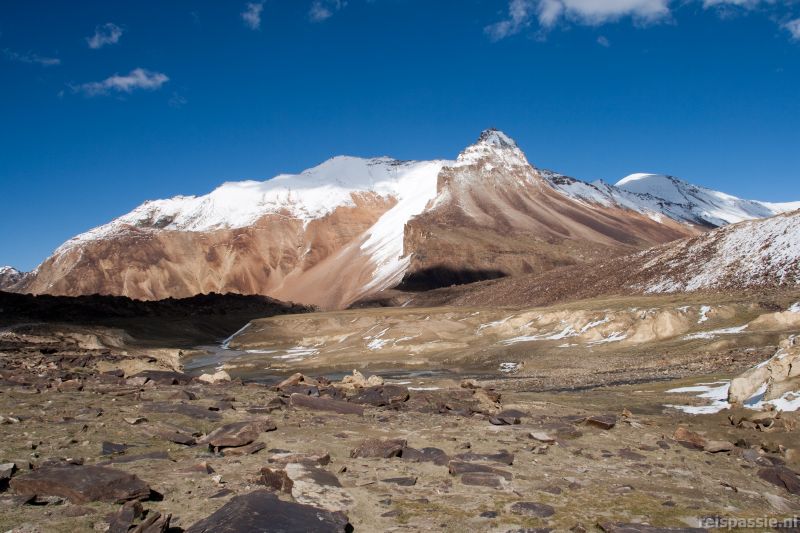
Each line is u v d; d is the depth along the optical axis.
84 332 81.56
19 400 18.73
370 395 23.72
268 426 15.64
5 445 12.70
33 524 8.62
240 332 118.19
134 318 127.25
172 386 23.98
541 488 11.75
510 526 9.55
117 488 9.88
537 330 71.69
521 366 54.12
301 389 24.92
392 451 13.62
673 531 9.39
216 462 12.52
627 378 40.31
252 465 12.30
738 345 46.53
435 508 10.25
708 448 17.05
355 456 13.47
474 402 24.34
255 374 67.44
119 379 26.11
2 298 118.88
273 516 8.81
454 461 12.83
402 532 9.11
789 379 22.66
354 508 10.01
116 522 8.61
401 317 106.38
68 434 14.09
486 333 76.62
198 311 145.12
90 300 129.38
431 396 25.23
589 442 16.89
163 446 13.67
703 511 10.80
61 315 118.38
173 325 124.50
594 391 33.09
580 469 13.66
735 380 24.61
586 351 56.69
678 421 21.66
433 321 85.19
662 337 57.09
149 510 9.48
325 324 112.06
